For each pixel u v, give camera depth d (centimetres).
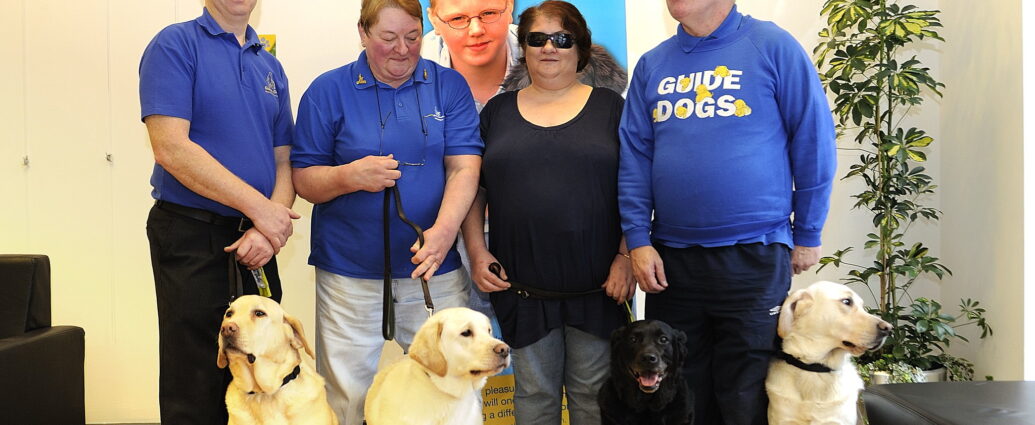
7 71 374
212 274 226
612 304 256
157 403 381
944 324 308
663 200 238
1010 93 301
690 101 232
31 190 377
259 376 209
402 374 221
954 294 352
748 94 226
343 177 241
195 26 229
